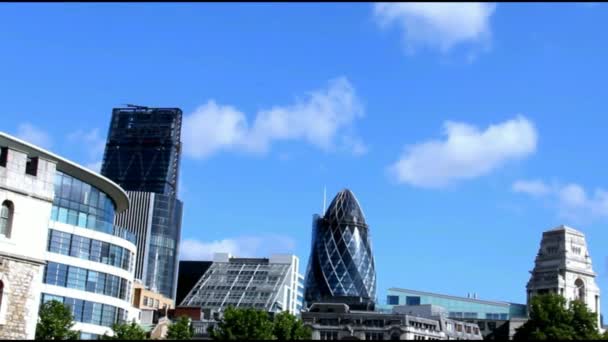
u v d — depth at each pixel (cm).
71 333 10562
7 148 7488
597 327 12294
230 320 11731
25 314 7400
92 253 13062
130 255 14238
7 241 7325
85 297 12850
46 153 11150
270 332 11800
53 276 12375
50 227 12369
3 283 7269
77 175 12762
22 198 7506
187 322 12694
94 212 13200
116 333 11931
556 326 11712
